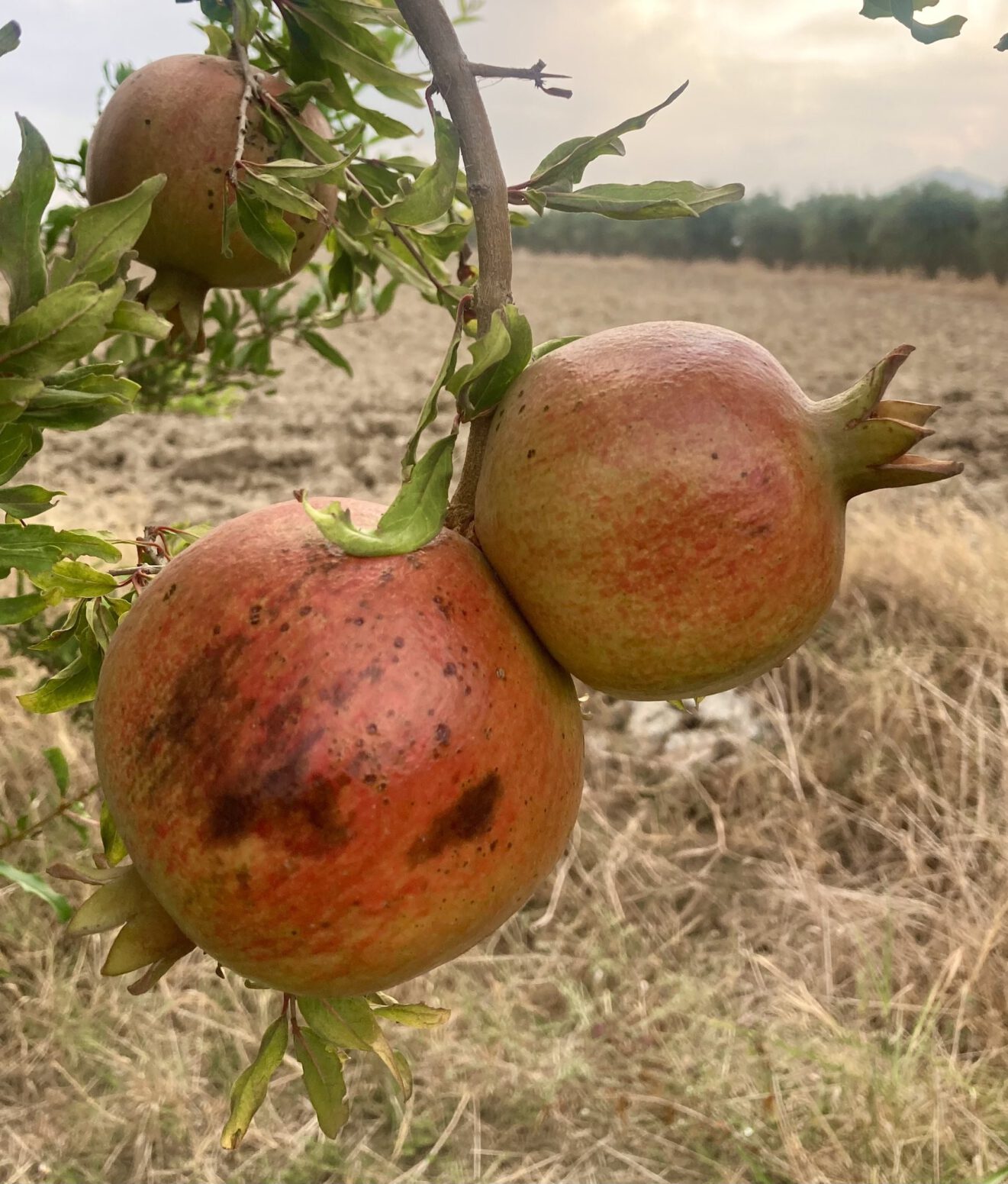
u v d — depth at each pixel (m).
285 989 0.21
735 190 0.26
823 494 0.21
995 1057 0.75
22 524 0.26
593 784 1.07
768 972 0.85
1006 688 1.08
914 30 0.22
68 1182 0.65
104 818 0.30
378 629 0.20
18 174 0.21
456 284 0.40
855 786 1.01
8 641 0.90
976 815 0.94
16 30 0.21
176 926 0.23
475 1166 0.69
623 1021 0.79
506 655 0.21
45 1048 0.71
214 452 2.00
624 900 0.91
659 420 0.20
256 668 0.19
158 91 0.33
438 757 0.19
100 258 0.22
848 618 1.18
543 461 0.21
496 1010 0.78
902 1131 0.67
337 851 0.19
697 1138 0.71
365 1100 0.75
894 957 0.83
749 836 0.98
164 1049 0.74
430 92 0.22
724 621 0.20
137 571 0.30
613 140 0.25
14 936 0.77
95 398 0.24
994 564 1.18
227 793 0.19
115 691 0.21
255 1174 0.68
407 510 0.20
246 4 0.32
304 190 0.31
